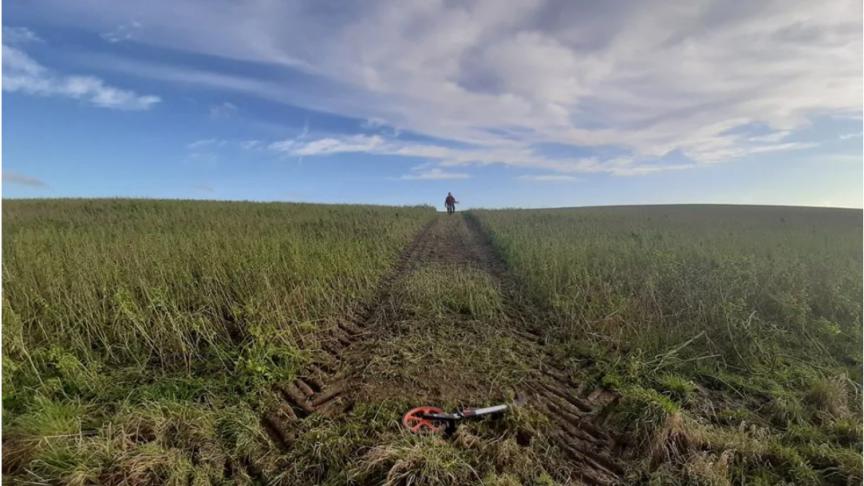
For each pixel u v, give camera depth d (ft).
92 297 17.85
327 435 11.05
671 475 9.91
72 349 14.80
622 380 14.58
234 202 96.22
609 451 11.12
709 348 16.90
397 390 13.67
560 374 15.30
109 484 9.12
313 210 78.43
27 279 18.75
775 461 10.48
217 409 12.17
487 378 14.64
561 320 20.22
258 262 24.45
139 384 13.73
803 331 18.31
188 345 16.06
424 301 22.91
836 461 10.30
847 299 19.98
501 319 20.80
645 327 18.65
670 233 50.70
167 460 9.62
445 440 10.98
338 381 14.52
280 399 13.20
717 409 13.10
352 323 20.40
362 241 38.91
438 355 16.17
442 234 58.13
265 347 15.51
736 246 35.91
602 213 101.09
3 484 8.87
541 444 11.05
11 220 47.44
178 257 24.99
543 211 107.24
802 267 24.38
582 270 27.27
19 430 10.19
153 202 81.20
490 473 9.57
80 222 47.39
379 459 9.81
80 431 10.27
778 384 14.38
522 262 31.42
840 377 14.01
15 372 12.96
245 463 10.30
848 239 44.93
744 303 19.06
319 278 24.52
